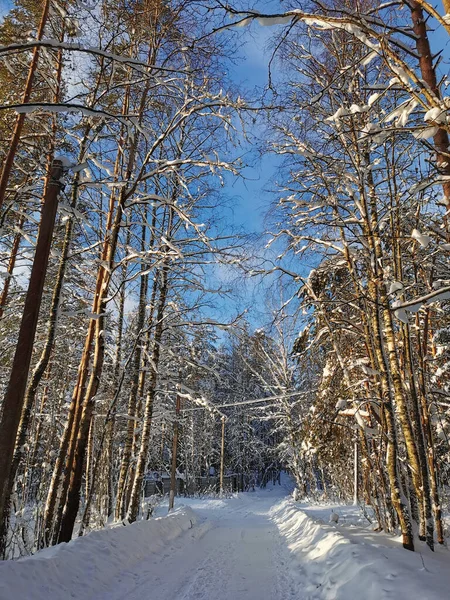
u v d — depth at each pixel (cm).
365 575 432
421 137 402
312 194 859
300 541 810
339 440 1177
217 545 898
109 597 482
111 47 805
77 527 1152
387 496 816
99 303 865
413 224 711
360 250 820
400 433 798
